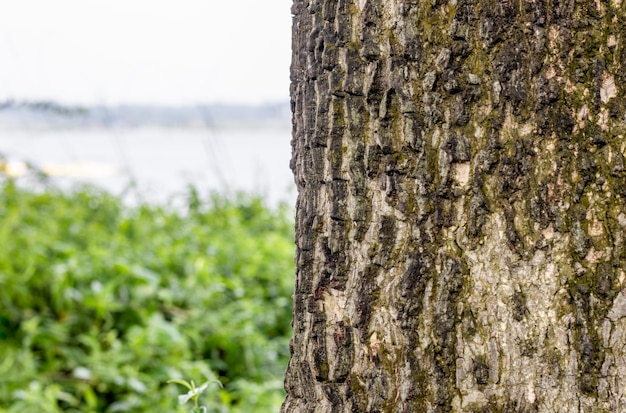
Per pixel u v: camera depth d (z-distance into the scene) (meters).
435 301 1.39
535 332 1.34
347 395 1.47
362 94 1.43
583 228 1.32
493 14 1.33
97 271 4.47
